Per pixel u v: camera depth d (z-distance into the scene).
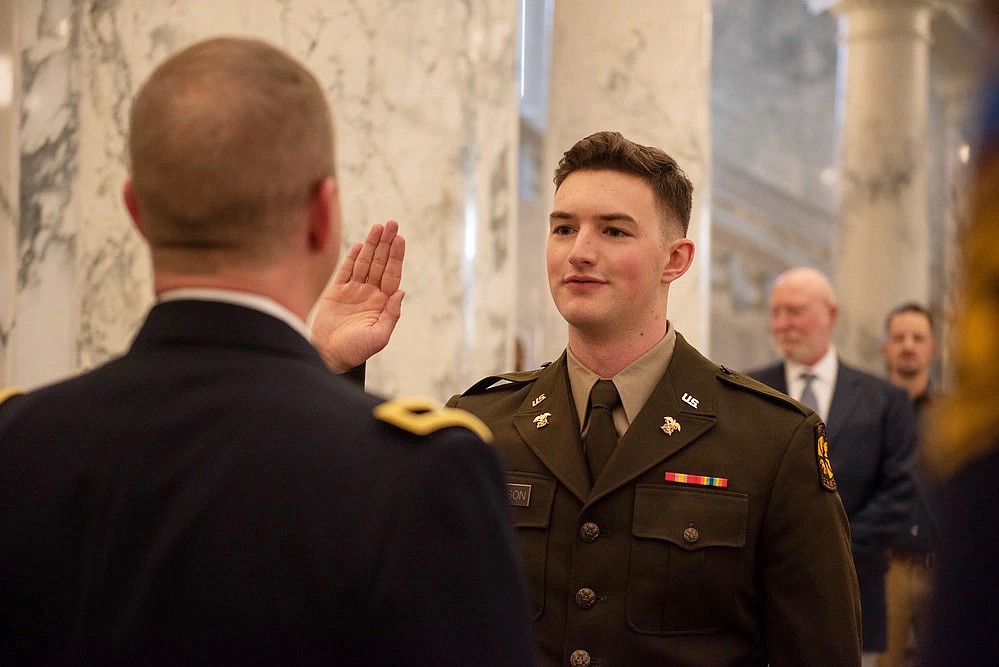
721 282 11.98
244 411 1.10
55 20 4.63
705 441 2.05
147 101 1.16
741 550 1.97
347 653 1.02
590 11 5.19
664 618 1.95
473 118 4.69
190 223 1.15
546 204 5.41
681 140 5.11
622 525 2.00
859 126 9.41
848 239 9.41
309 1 4.56
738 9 13.76
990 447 0.51
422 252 4.60
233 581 1.03
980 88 0.50
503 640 1.06
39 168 4.63
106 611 1.04
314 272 1.23
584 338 2.12
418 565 1.03
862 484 4.34
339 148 4.56
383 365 4.59
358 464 1.07
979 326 0.51
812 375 4.70
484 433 1.15
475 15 4.70
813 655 1.92
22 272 4.62
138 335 1.20
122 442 1.10
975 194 0.51
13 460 1.12
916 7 9.30
